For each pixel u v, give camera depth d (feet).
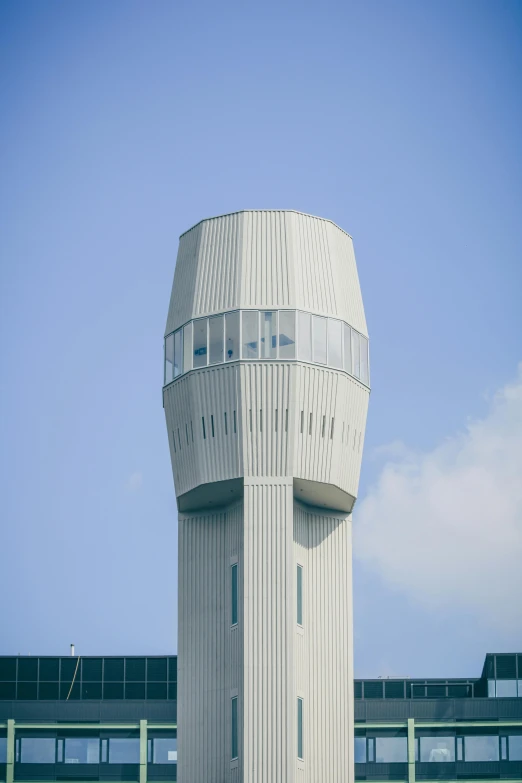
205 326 443.73
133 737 533.14
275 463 433.89
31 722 533.14
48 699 543.39
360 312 457.27
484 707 533.55
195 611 442.50
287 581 429.38
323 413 438.81
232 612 438.40
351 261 460.96
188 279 453.17
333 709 437.99
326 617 443.73
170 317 455.63
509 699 533.96
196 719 435.53
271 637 427.33
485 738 530.68
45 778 529.04
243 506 433.48
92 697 544.21
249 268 445.78
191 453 441.27
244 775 421.18
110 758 531.09
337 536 450.71
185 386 442.50
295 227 450.71
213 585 442.91
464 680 544.62
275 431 434.71
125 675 546.26
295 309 441.27
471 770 528.22
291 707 424.05
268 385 435.94
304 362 437.17
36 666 547.08
